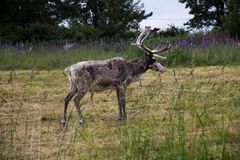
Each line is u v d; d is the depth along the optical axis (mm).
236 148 11875
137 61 17531
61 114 18219
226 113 15789
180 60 31656
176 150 11016
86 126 16000
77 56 35438
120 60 17156
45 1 62750
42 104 19578
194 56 31656
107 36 58562
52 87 24406
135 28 63156
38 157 12891
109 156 12070
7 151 12977
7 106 19797
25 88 24125
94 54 35438
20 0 60219
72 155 12719
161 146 11477
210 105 17719
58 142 14188
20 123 16797
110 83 16875
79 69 16516
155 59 17797
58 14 65812
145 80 25250
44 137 14875
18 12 60750
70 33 54656
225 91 20391
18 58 35969
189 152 10953
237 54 32406
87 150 13180
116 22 60906
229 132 13039
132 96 20375
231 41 36562
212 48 33875
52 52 38031
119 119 16844
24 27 59500
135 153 11055
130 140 11867
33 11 61312
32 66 34125
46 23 58844
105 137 14352
